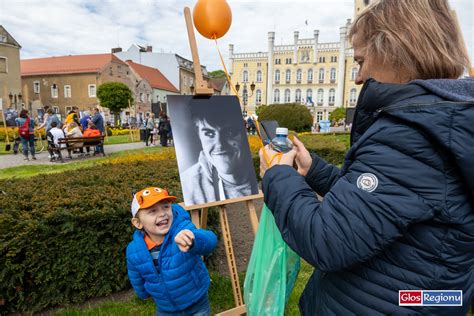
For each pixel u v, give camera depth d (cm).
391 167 78
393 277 84
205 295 205
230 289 285
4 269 234
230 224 468
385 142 81
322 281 107
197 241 171
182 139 221
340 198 83
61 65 4316
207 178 222
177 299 187
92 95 4159
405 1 87
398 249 83
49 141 993
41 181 368
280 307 137
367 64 94
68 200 273
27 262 240
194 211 223
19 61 3609
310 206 91
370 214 78
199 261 197
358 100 94
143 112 4569
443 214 76
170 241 184
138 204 177
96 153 1124
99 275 271
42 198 285
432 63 84
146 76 4797
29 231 237
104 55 4347
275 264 138
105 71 4166
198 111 231
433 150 76
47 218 245
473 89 80
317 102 5303
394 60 87
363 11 98
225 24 214
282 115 1823
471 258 83
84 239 257
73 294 265
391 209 76
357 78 102
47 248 245
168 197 179
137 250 185
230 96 248
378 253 80
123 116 4250
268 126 158
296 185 97
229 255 232
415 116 76
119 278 278
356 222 79
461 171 73
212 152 228
